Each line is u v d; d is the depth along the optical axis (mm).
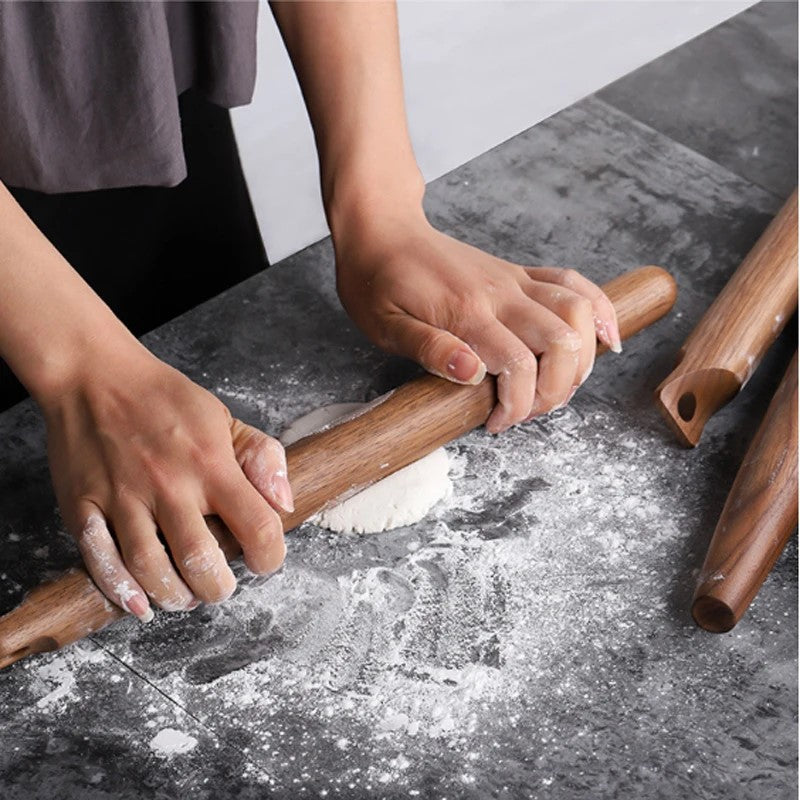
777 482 884
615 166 1223
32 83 1012
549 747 791
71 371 853
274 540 812
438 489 926
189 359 1019
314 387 1004
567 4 2043
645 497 937
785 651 847
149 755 782
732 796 774
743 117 1305
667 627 856
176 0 1071
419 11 1950
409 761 781
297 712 805
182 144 1151
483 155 1223
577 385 960
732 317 1008
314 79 1053
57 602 802
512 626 853
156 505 812
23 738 790
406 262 992
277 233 2014
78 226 1214
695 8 2160
